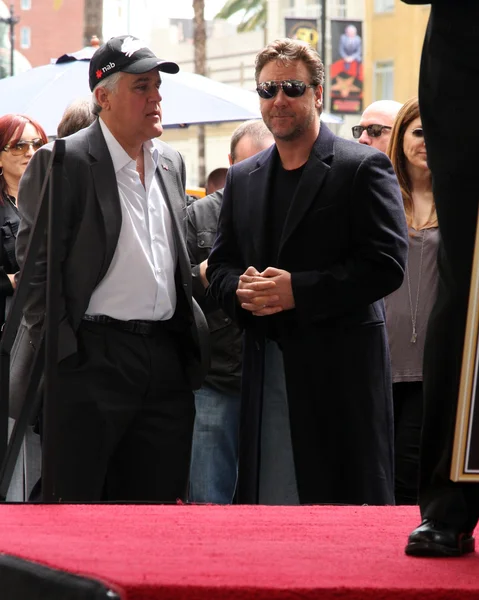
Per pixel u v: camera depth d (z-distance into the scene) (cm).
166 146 645
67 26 6650
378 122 789
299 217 598
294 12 5175
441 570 363
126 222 604
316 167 602
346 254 599
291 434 594
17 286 533
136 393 600
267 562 364
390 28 4588
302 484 592
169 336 620
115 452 611
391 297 675
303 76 602
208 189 953
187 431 619
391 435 601
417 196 688
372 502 586
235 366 704
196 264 719
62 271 591
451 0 387
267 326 603
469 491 396
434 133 392
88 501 586
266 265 610
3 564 367
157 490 607
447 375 397
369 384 594
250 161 634
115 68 605
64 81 1071
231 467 714
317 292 584
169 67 613
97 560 354
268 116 607
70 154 599
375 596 332
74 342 584
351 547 398
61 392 588
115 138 610
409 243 677
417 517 465
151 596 321
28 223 605
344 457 590
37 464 691
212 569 347
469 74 385
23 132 741
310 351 591
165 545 390
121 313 597
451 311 395
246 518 457
